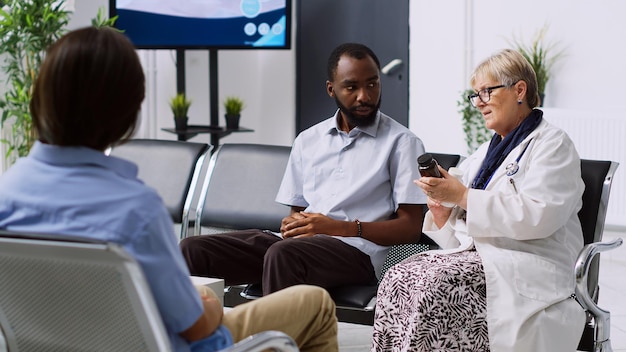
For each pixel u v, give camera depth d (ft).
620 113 19.07
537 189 9.62
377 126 11.37
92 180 5.85
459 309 9.59
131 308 5.80
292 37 25.61
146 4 22.24
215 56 23.03
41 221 5.89
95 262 5.61
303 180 11.63
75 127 5.85
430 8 22.58
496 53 10.33
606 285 17.19
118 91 5.84
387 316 9.88
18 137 18.48
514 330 9.39
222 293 9.43
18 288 6.19
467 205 9.76
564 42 20.25
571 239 10.07
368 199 11.23
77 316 6.10
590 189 10.39
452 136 22.38
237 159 12.39
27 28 16.94
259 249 11.14
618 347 13.52
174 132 22.54
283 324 7.34
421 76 22.99
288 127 26.00
